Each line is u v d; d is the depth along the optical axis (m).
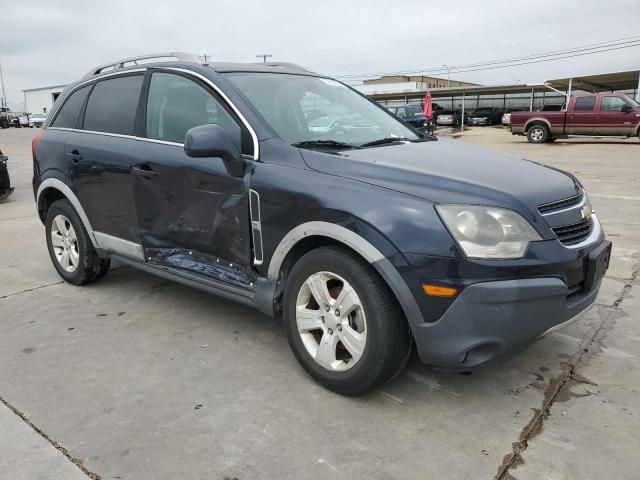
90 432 2.60
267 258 3.07
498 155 3.45
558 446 2.46
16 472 2.32
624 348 3.38
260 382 3.04
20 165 15.16
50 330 3.75
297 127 3.36
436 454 2.42
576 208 2.86
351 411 2.75
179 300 4.27
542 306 2.54
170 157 3.51
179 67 3.70
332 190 2.77
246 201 3.11
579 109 20.12
